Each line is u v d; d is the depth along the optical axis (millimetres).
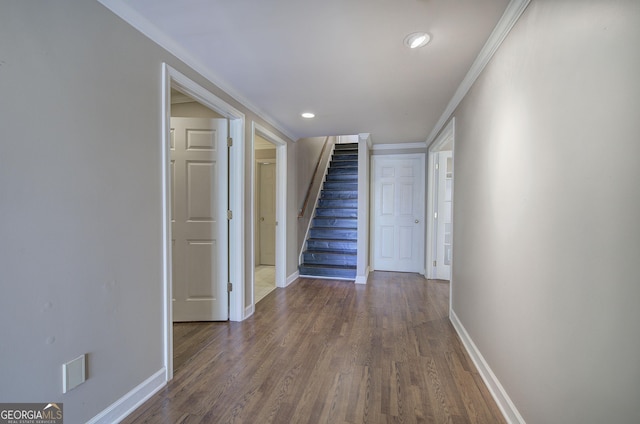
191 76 2025
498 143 1713
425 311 3113
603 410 900
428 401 1676
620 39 830
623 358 825
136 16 1547
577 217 1021
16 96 1083
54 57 1198
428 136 4254
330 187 6070
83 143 1317
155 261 1739
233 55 1973
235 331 2605
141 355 1649
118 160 1489
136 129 1591
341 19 1579
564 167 1096
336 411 1592
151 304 1716
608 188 878
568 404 1067
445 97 2684
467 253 2352
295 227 4473
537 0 1282
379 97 2701
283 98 2748
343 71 2186
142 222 1643
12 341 1091
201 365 2043
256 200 5645
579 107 1009
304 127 3807
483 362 1922
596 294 928
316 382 1851
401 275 4672
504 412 1578
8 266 1074
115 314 1488
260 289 3918
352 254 4738
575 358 1030
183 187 2762
